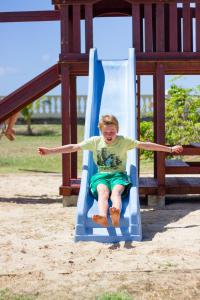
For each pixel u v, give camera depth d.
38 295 4.21
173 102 16.84
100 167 6.51
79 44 9.00
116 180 6.31
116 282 4.48
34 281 4.56
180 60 8.80
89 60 8.69
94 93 8.42
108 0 10.11
